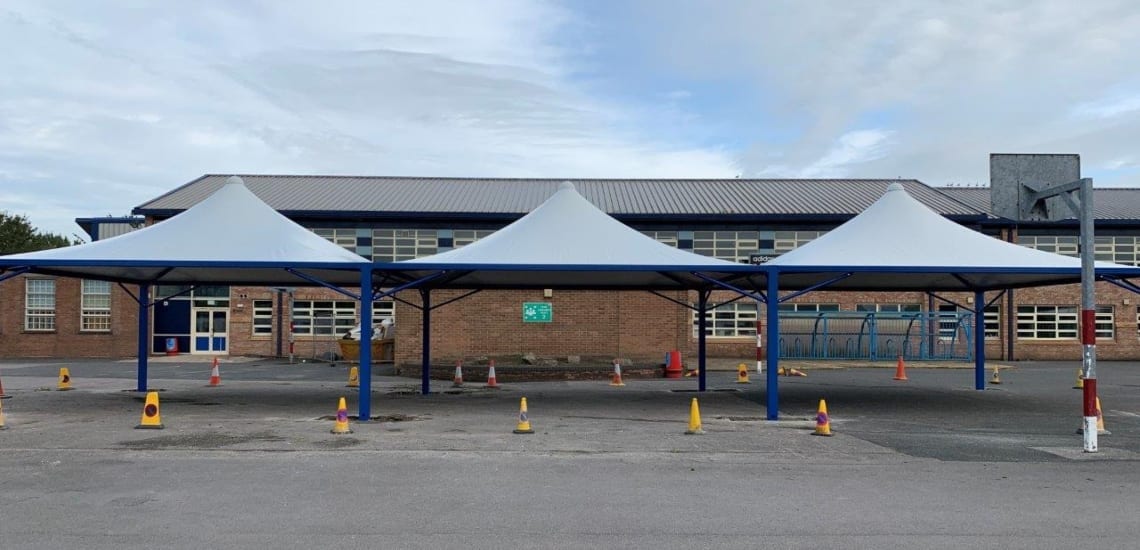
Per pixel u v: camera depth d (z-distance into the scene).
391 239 36.34
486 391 21.05
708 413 16.39
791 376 26.69
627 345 27.72
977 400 19.17
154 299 36.47
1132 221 37.34
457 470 10.41
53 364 31.12
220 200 18.00
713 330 36.38
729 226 36.78
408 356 27.25
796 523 7.77
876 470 10.56
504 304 27.66
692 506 8.47
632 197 39.72
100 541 7.03
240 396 19.36
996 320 37.62
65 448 11.90
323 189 40.19
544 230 17.62
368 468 10.50
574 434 13.46
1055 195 13.88
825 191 41.47
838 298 36.88
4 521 7.70
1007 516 8.09
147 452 11.62
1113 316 37.94
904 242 17.30
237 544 6.97
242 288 36.28
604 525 7.67
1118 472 10.49
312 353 36.03
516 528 7.54
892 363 32.28
